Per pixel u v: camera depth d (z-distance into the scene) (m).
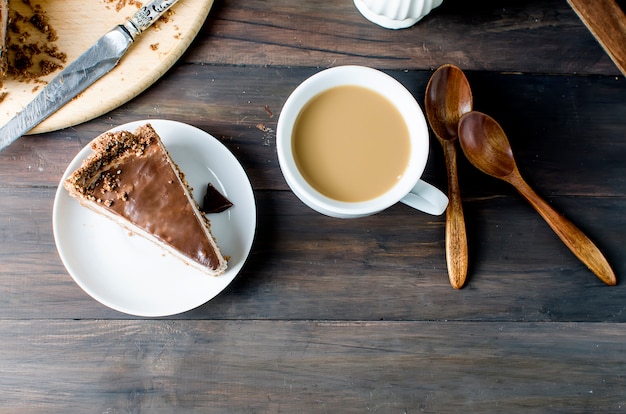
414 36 0.70
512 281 0.69
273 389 0.67
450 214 0.68
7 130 0.65
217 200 0.66
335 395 0.68
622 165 0.71
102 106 0.66
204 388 0.67
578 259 0.70
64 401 0.66
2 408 0.66
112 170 0.65
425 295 0.69
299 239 0.69
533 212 0.70
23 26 0.67
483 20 0.70
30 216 0.67
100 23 0.68
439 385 0.68
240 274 0.68
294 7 0.69
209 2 0.68
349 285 0.68
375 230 0.69
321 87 0.63
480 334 0.69
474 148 0.68
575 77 0.71
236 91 0.69
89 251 0.65
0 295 0.66
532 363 0.69
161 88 0.68
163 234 0.64
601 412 0.69
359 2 0.69
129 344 0.67
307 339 0.68
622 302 0.70
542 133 0.70
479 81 0.70
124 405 0.67
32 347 0.66
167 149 0.67
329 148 0.63
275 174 0.69
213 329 0.67
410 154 0.63
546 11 0.71
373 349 0.68
